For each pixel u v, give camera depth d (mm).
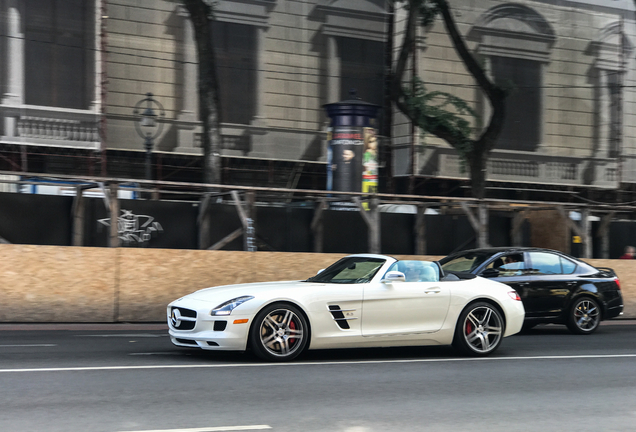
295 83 21844
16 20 18797
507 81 18328
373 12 22828
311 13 22031
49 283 12477
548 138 24781
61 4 19312
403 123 22953
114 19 19781
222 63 20891
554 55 24969
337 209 16797
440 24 23281
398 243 17250
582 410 6086
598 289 12812
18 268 12297
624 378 7754
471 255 12680
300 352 8094
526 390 6898
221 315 7801
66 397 5949
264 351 7902
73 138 19328
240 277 13953
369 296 8398
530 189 24188
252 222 14750
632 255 17500
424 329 8672
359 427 5262
